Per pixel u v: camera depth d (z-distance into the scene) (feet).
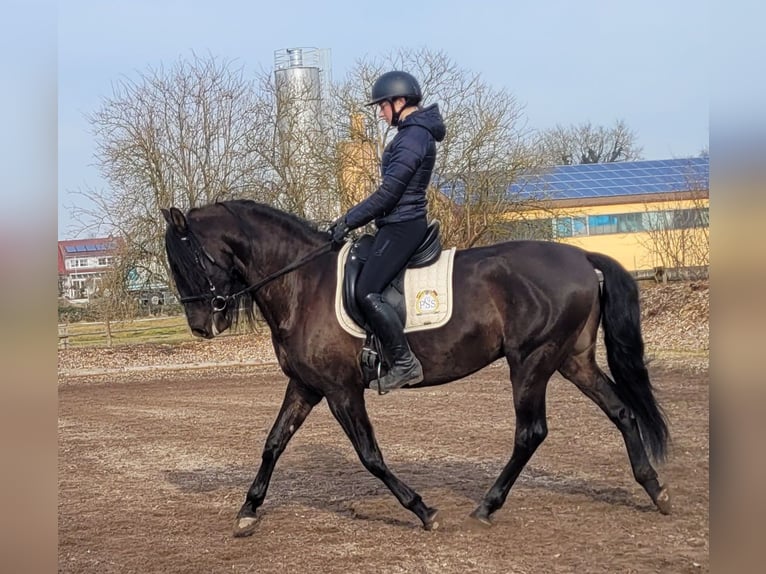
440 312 17.99
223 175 75.36
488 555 16.53
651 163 111.34
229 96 75.46
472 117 72.43
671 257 75.05
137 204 73.10
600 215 95.91
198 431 34.19
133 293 74.69
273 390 47.14
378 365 17.97
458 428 31.55
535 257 18.37
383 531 18.51
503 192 73.72
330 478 24.31
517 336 18.01
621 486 21.47
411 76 18.60
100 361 66.74
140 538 18.79
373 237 18.83
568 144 177.99
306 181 74.28
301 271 18.75
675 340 50.55
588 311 18.38
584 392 19.27
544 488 21.59
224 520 20.08
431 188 72.49
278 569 16.25
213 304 18.88
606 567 15.57
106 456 29.66
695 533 17.39
